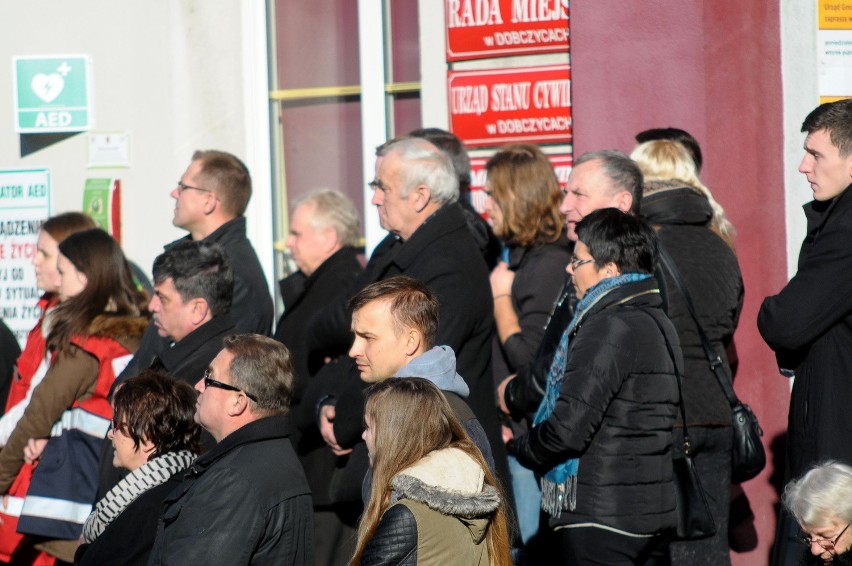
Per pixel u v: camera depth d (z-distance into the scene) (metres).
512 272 14.62
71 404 14.02
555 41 16.78
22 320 19.12
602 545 11.00
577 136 16.39
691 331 12.52
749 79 15.84
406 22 17.91
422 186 12.30
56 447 13.97
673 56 16.00
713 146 15.95
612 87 16.23
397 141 12.69
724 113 15.91
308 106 18.64
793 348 11.00
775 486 15.75
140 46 18.67
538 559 12.52
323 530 13.62
